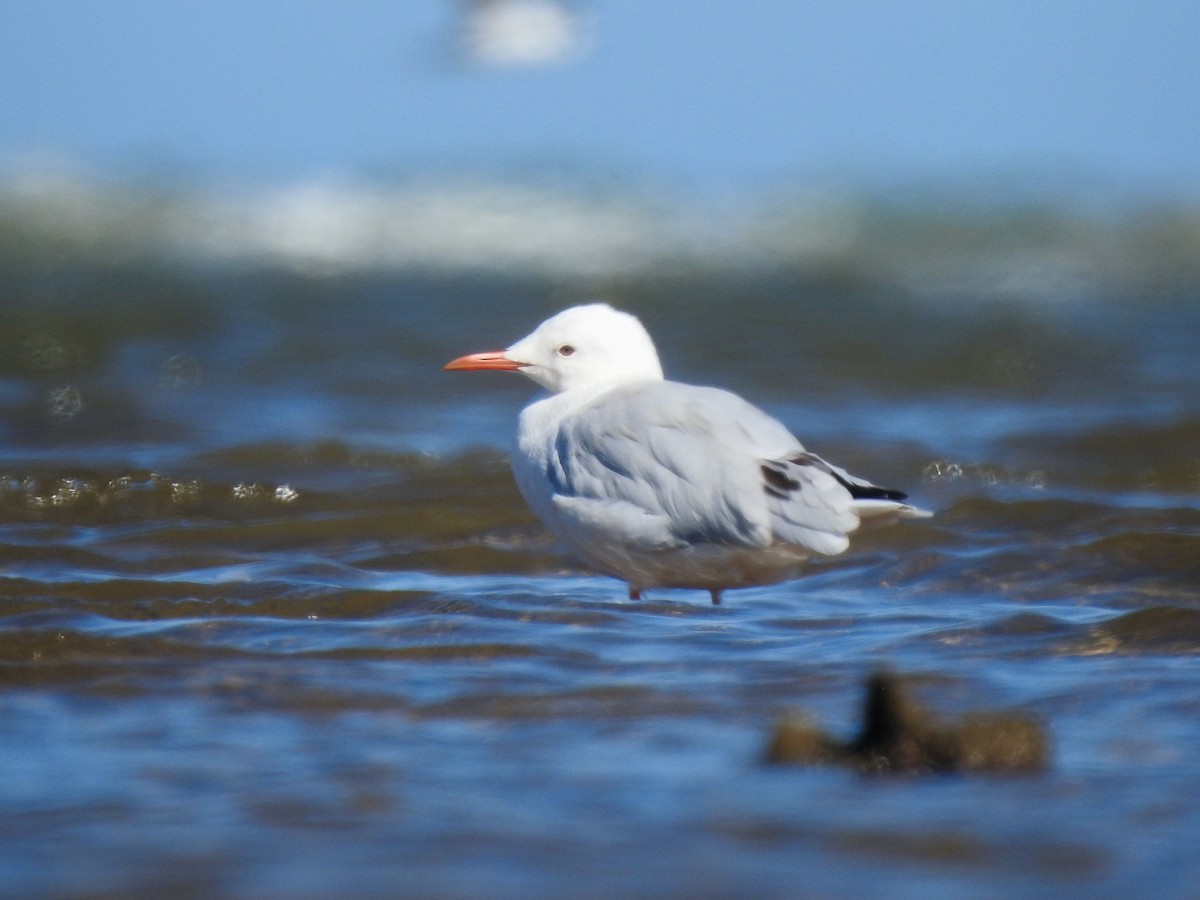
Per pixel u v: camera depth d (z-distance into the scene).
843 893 6.20
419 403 22.67
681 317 33.19
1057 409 22.67
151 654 10.02
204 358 26.52
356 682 9.40
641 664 9.86
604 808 7.18
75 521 14.82
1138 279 42.62
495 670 9.71
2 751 8.04
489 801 7.28
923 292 39.62
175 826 6.94
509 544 13.82
